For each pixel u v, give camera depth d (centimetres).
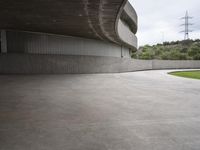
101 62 2056
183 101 652
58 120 423
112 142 319
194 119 451
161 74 2045
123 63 2453
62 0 786
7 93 728
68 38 1789
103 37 1912
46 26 1341
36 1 798
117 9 912
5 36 1453
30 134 343
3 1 800
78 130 367
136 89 918
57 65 1661
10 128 370
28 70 1516
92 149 293
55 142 313
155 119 446
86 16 1049
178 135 354
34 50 1571
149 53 5584
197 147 306
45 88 870
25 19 1133
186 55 5088
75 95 723
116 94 769
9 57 1445
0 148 289
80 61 1827
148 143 318
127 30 2441
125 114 482
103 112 496
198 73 2295
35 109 509
